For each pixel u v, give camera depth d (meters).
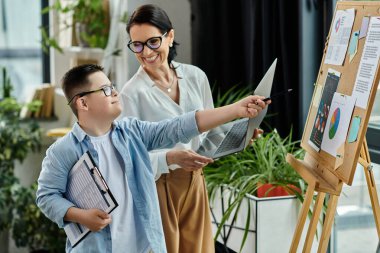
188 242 2.77
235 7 4.09
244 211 3.21
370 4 2.33
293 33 3.54
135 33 2.62
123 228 2.31
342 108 2.40
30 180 4.95
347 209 3.34
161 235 2.38
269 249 3.13
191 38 4.49
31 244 4.60
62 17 5.04
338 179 2.38
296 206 3.14
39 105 4.76
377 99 3.12
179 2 4.43
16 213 4.59
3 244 4.69
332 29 2.62
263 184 3.25
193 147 2.83
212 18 4.21
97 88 2.28
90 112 2.29
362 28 2.34
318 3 3.44
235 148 2.48
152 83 2.72
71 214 2.22
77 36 4.60
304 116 3.51
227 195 3.33
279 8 3.53
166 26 2.65
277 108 3.69
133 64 4.31
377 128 3.05
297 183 3.25
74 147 2.28
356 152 2.25
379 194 3.16
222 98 3.82
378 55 2.21
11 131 4.51
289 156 2.79
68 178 2.29
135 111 2.69
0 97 5.02
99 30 4.55
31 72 5.22
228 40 4.09
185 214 2.75
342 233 3.39
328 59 2.61
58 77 5.07
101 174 2.18
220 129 2.68
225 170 3.54
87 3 4.50
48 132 4.58
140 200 2.34
